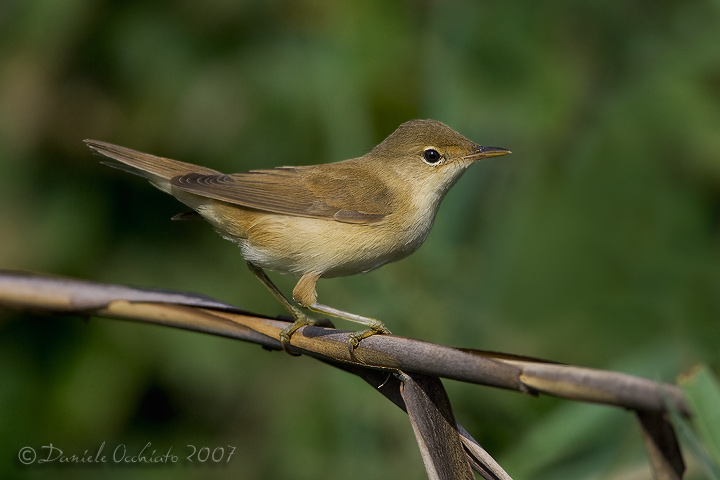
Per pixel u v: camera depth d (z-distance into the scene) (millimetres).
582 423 8117
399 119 10773
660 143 11711
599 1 11953
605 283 11391
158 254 10859
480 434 9414
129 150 7898
